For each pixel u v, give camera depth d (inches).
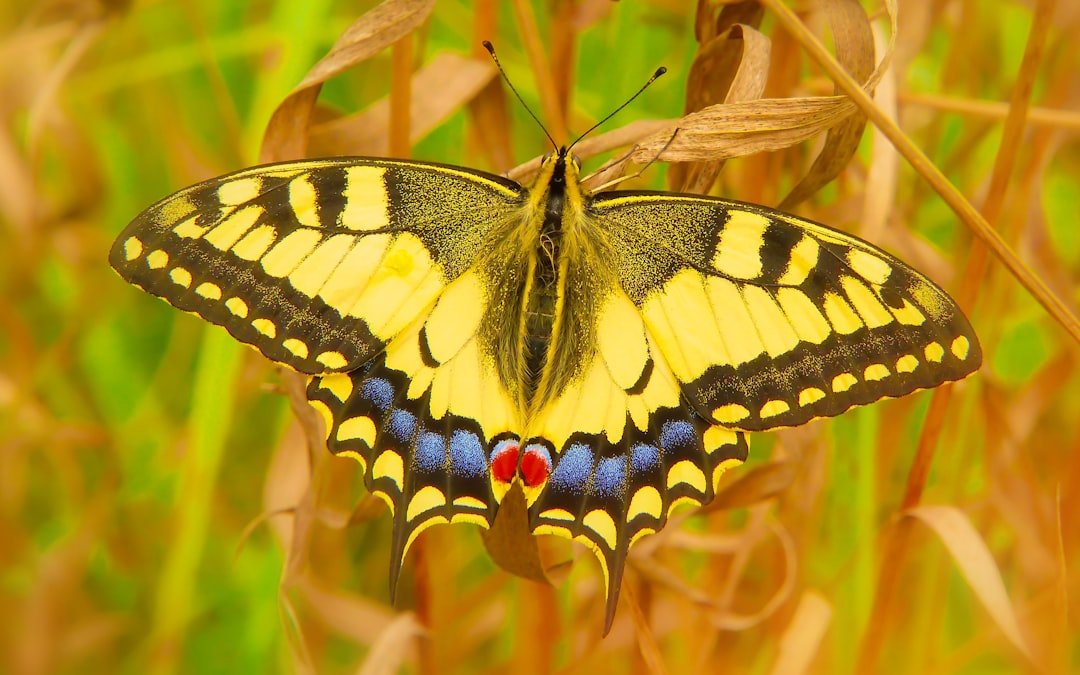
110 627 20.6
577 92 20.7
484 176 19.0
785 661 19.2
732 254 18.9
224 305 18.7
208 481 19.9
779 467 19.2
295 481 19.5
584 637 19.9
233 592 20.6
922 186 20.0
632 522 18.8
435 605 20.3
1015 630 18.9
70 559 20.4
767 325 18.8
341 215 18.8
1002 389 20.1
